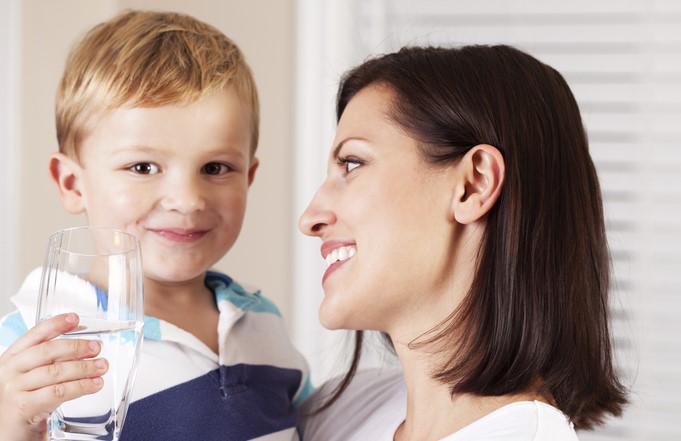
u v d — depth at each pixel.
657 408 2.24
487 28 2.29
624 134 2.27
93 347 0.86
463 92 1.06
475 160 1.05
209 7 2.16
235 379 1.21
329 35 2.19
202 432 1.15
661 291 2.26
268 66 2.17
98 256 0.88
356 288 1.07
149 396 1.13
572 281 1.04
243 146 1.30
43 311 0.88
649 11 2.24
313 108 2.18
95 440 0.89
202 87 1.24
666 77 2.25
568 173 1.07
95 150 1.24
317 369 2.17
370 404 1.23
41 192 2.10
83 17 2.09
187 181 1.22
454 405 1.04
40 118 2.09
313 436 1.26
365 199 1.06
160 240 1.23
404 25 2.29
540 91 1.09
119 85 1.21
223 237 1.28
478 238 1.05
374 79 1.13
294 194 2.19
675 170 2.25
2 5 2.06
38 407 0.85
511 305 1.02
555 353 1.02
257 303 1.36
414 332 1.09
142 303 0.91
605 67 2.27
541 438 0.93
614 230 2.28
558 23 2.27
